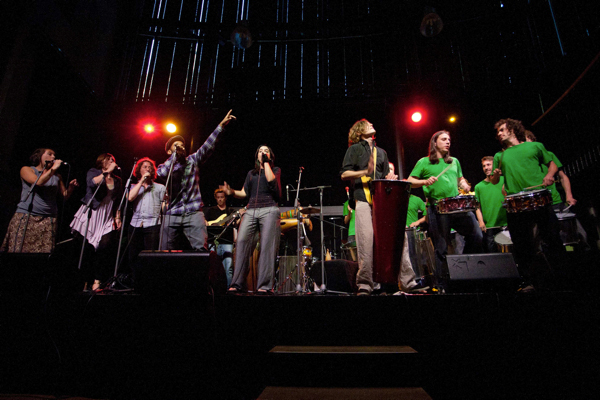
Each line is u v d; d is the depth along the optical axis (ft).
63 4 18.84
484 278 7.27
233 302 6.97
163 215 10.05
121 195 12.34
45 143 17.44
